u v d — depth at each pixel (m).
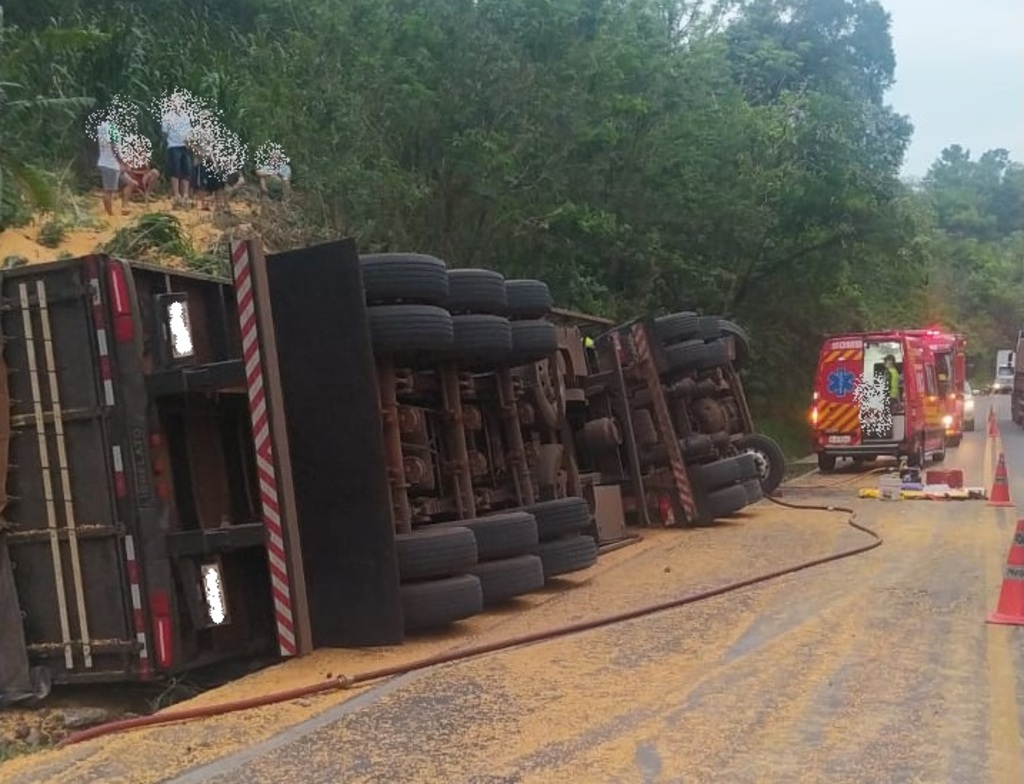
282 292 7.68
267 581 7.82
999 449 28.45
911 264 29.28
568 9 19.56
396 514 8.02
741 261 25.73
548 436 11.52
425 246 17.75
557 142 19.23
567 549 9.76
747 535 12.78
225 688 6.61
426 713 6.00
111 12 22.23
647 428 13.73
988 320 102.75
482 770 5.11
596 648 7.40
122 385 6.94
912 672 6.72
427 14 17.91
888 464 25.16
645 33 21.98
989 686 6.41
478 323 8.95
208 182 18.20
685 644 7.47
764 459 16.56
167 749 5.54
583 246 20.64
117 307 6.98
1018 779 4.97
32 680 7.01
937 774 5.03
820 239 26.08
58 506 7.02
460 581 7.88
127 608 6.90
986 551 11.31
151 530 6.89
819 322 30.31
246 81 19.39
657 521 13.75
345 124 17.03
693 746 5.41
